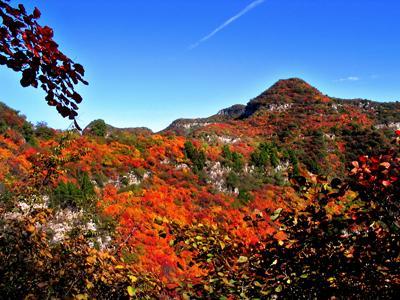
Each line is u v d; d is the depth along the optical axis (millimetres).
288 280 2896
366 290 2855
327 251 3020
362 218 2750
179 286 3148
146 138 45469
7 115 31375
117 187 33781
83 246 3877
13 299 3182
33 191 5152
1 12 1956
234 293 2973
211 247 3350
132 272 3471
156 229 3420
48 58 2143
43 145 28453
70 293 3238
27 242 3453
